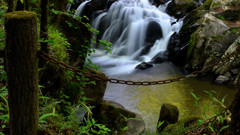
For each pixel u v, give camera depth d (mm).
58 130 2947
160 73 8844
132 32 11648
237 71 7898
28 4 3201
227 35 8750
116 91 6945
